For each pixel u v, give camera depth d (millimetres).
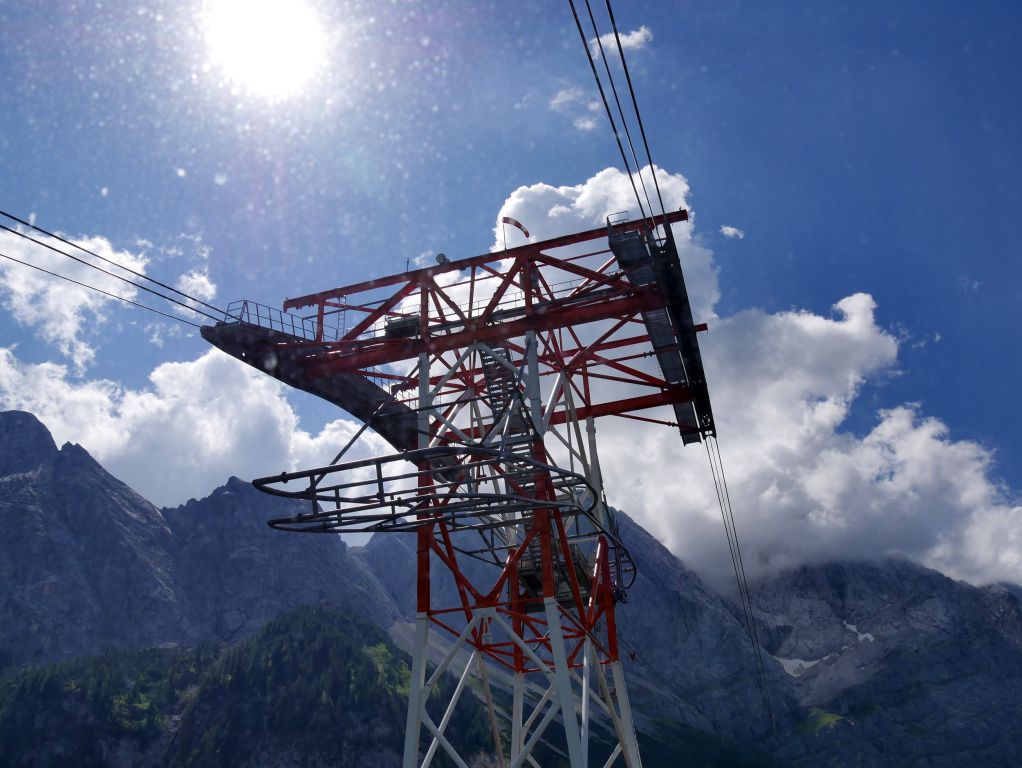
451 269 40125
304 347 40875
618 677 38875
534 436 34281
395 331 40469
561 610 34312
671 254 36406
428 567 34156
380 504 31547
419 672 32312
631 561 46188
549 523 34156
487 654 38281
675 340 41188
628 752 36250
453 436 43938
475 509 33406
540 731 31078
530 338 38312
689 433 49250
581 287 39250
